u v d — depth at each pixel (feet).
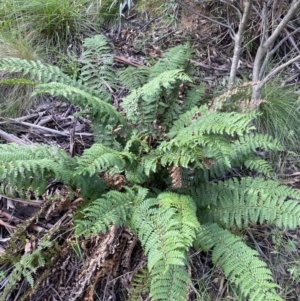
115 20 8.50
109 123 5.70
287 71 7.71
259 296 4.64
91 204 5.27
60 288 5.52
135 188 5.41
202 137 4.97
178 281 4.76
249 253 4.95
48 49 7.91
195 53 7.96
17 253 5.66
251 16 7.92
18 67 5.75
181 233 4.63
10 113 7.14
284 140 6.86
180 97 6.79
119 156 5.19
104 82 6.59
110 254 5.46
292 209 5.24
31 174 4.92
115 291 5.44
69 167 5.17
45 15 8.00
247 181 5.62
